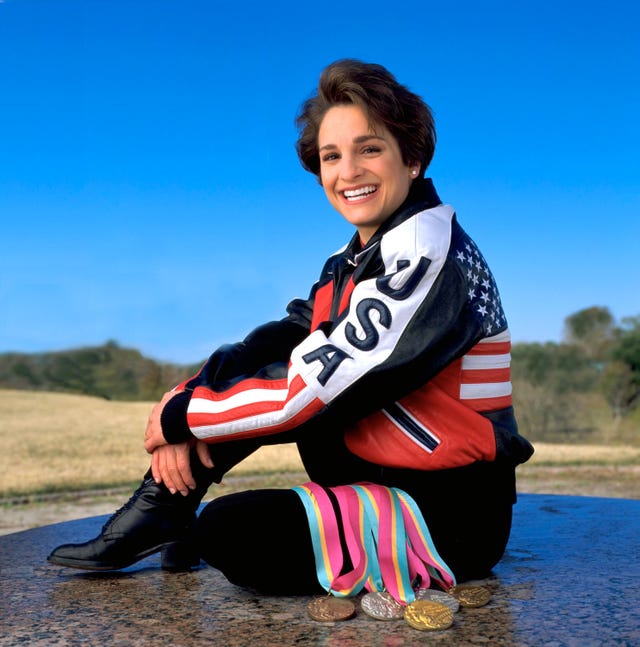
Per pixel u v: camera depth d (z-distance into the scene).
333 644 1.46
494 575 2.01
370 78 1.89
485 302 1.81
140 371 37.38
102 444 18.73
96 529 2.98
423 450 1.76
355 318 1.71
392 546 1.72
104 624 1.64
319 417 1.70
